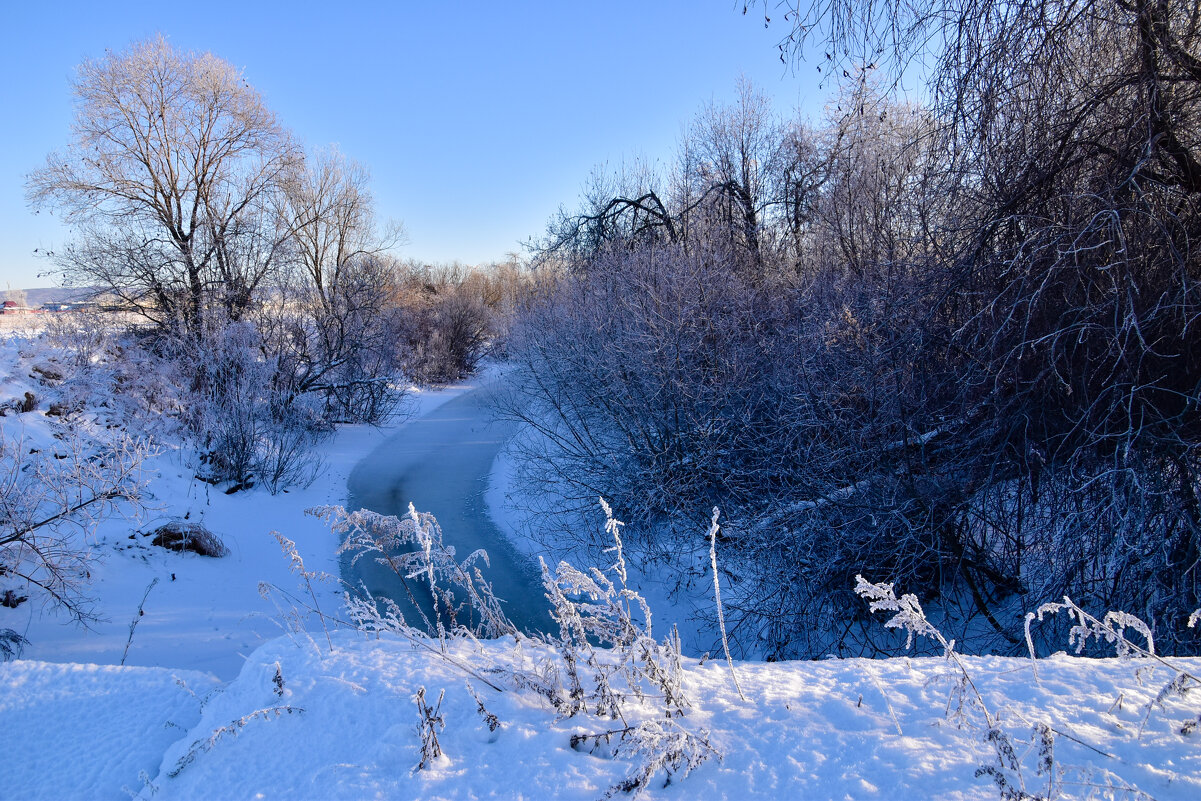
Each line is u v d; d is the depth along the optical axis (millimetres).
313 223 27812
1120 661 2383
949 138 6324
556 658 2598
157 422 15016
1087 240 5797
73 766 2184
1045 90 5945
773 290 12711
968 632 7125
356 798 1806
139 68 20391
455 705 2248
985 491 7043
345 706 2246
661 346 10773
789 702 2229
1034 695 2164
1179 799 1589
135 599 8859
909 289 7742
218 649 7766
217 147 21844
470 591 3295
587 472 12141
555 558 11203
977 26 5875
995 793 1649
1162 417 5648
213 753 2080
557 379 12984
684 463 10555
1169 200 5945
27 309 24719
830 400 8391
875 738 1939
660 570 10352
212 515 12305
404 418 24734
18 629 7734
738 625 8109
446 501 14656
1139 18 5445
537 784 1833
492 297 46906
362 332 22766
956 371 6953
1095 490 6023
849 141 13539
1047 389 6297
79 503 9156
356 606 2943
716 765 1894
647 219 17656
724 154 18547
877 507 7348
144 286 18609
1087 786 1631
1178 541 5770
